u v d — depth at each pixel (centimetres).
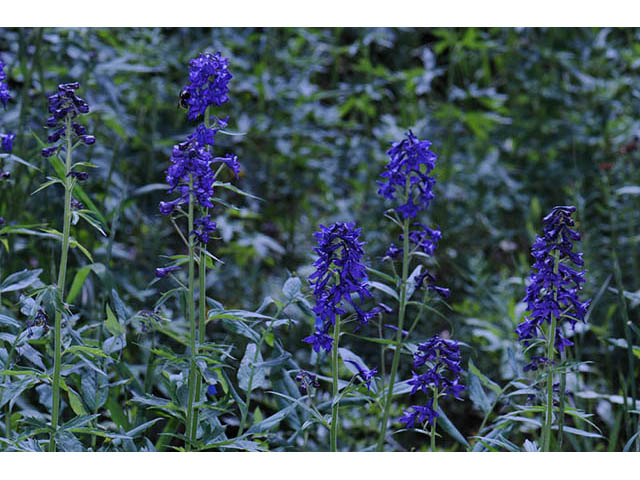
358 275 195
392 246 203
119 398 229
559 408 206
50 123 199
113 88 270
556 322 202
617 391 252
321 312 196
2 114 257
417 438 246
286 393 213
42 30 260
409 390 205
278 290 268
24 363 226
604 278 272
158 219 287
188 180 199
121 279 256
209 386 205
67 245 200
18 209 238
